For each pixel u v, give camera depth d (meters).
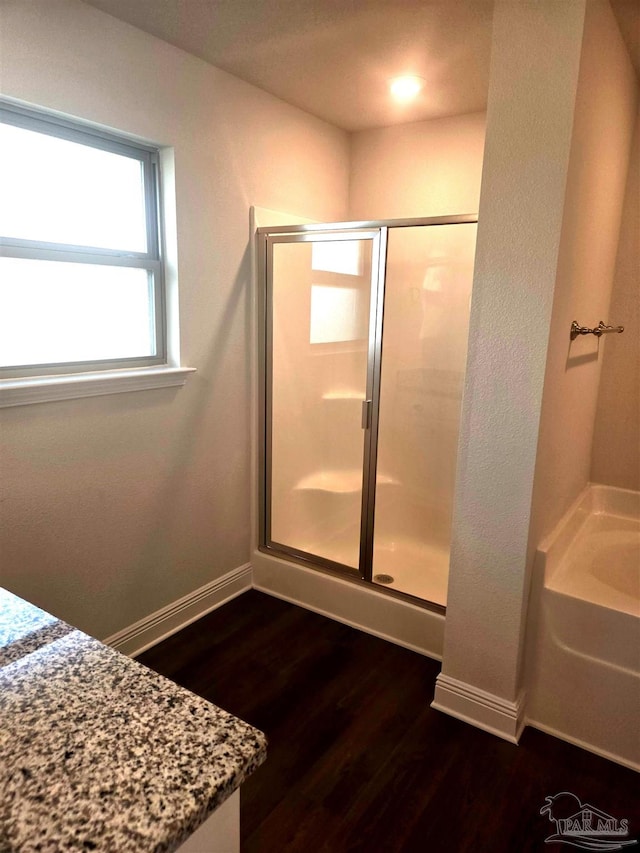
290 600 2.78
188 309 2.32
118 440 2.13
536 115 1.55
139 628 2.34
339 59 2.19
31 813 0.64
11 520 1.84
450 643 2.00
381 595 2.48
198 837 0.71
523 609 1.85
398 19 1.88
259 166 2.56
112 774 0.70
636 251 2.51
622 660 1.78
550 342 1.66
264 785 1.71
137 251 2.18
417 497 2.96
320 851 1.51
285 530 2.97
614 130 2.03
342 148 3.11
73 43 1.79
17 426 1.81
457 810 1.63
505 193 1.64
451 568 1.95
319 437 3.09
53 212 1.90
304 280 2.81
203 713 0.81
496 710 1.92
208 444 2.53
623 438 2.69
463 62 2.20
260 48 2.11
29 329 1.87
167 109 2.11
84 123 1.89
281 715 2.00
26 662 0.92
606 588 1.88
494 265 1.69
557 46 1.50
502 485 1.80
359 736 1.91
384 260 2.43
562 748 1.88
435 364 2.81
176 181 2.18
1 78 1.63
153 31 1.98
